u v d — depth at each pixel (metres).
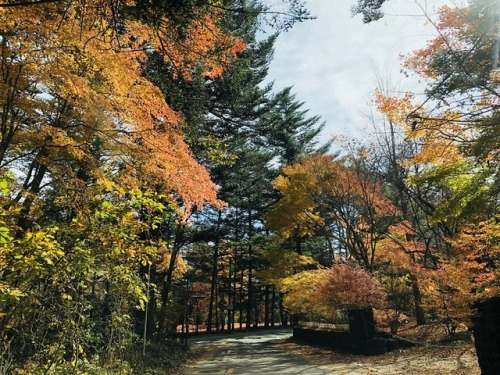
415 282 14.38
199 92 11.34
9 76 5.92
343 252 28.47
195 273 44.38
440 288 12.08
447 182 10.07
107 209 5.70
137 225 6.14
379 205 19.25
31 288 5.20
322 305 17.11
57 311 5.91
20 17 5.17
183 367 14.05
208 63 7.97
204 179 7.76
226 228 36.50
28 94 6.55
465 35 8.50
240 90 16.70
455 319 10.78
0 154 6.14
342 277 15.60
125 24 6.22
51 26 5.50
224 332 38.53
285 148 31.91
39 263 4.55
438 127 9.15
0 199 5.22
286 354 17.83
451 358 11.95
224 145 18.62
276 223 21.14
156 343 15.48
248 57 16.69
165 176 7.13
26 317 5.70
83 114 6.76
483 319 8.40
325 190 20.09
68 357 7.23
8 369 5.35
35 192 7.39
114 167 7.43
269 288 47.25
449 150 9.71
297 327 25.48
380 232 18.50
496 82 8.37
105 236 5.62
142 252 6.61
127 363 9.12
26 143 6.75
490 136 7.26
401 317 17.12
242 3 8.77
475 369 10.09
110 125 6.91
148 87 6.91
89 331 7.23
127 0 4.78
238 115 19.50
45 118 6.85
